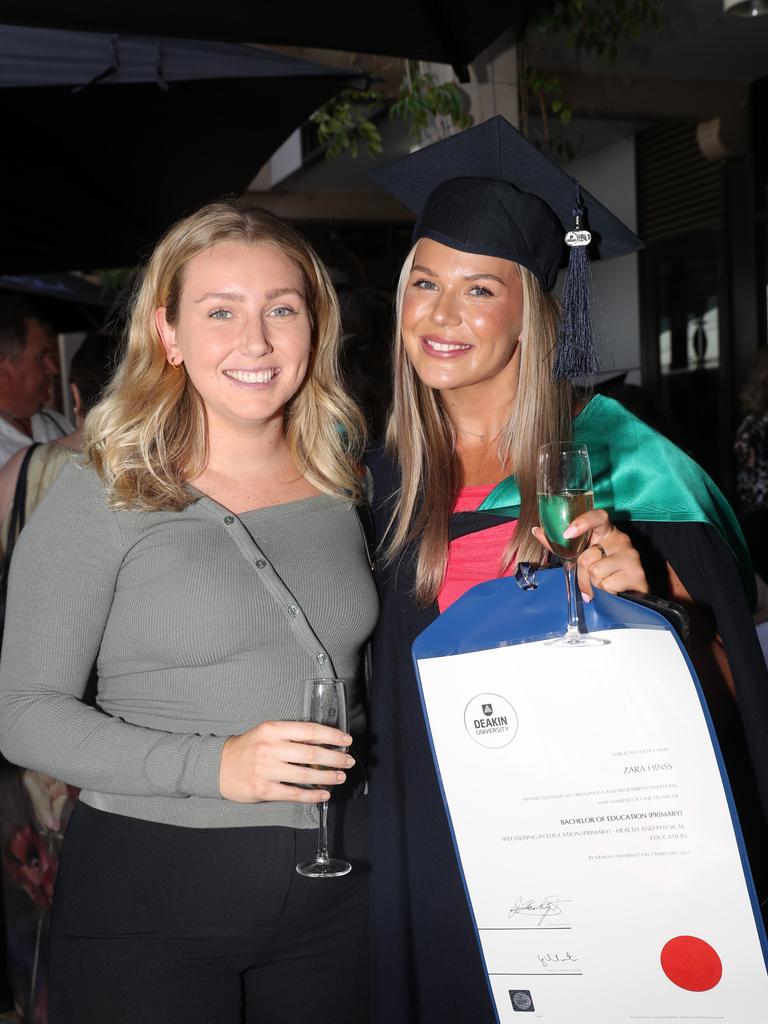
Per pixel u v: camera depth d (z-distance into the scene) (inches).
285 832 65.1
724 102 254.8
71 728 63.3
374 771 71.6
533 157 76.7
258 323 67.2
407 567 74.4
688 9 204.1
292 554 69.6
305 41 106.0
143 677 66.1
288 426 75.5
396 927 69.3
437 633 63.7
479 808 61.6
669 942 59.2
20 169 137.6
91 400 116.5
